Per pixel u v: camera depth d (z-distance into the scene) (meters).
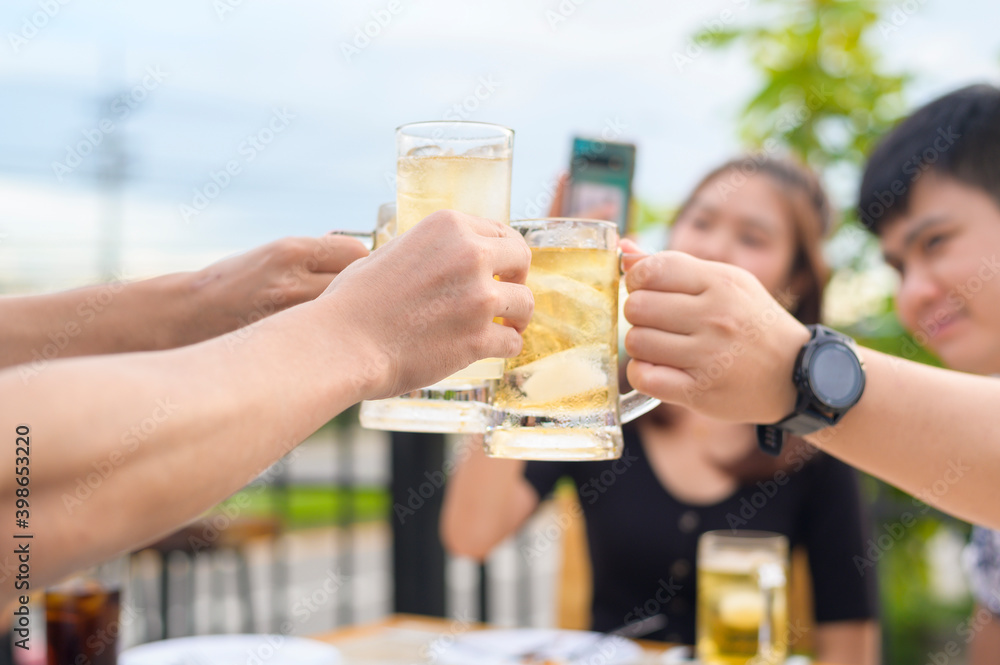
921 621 2.63
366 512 7.77
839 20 2.42
